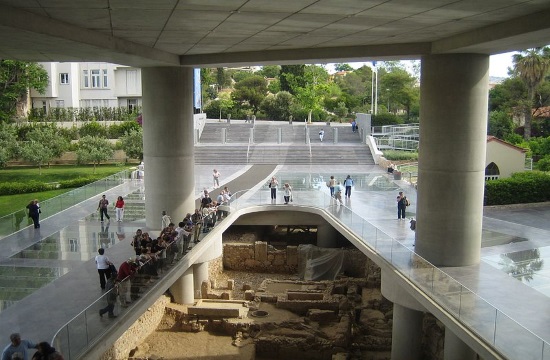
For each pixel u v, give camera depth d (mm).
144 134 22484
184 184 22688
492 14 12977
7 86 49750
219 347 20766
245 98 73250
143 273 14992
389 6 11953
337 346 20562
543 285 16078
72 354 11281
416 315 18672
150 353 20062
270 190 29047
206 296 24844
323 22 13984
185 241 18594
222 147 44219
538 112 53156
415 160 41281
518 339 11320
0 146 41469
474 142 17234
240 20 13516
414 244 19094
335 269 29391
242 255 30562
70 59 18891
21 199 35500
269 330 21797
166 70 21594
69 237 21297
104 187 28969
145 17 12836
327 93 69625
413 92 72438
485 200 29500
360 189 31391
